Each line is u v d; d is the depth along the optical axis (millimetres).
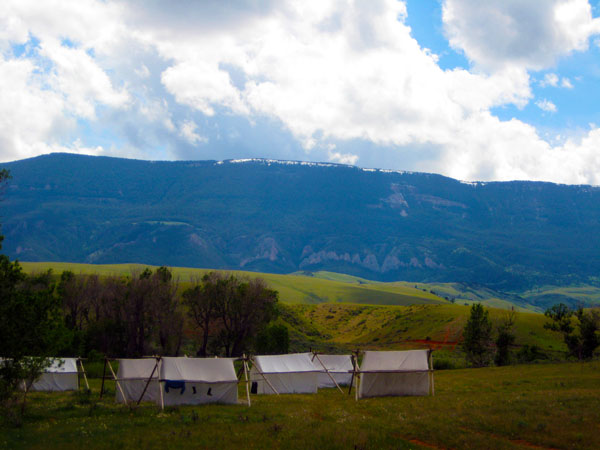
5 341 28469
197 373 33594
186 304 94188
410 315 175625
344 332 180750
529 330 122375
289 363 45719
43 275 90500
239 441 21312
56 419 27625
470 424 23656
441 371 68500
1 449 20797
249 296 93750
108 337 87812
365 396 37844
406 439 21938
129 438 22250
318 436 21625
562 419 23609
